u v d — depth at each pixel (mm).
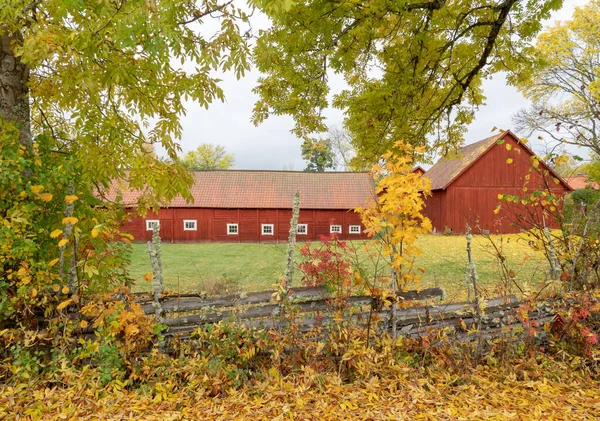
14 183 3543
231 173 28312
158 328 3811
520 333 4301
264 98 6430
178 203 25766
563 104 20562
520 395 3510
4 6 3102
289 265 3965
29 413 3021
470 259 4445
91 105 4582
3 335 3537
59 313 3682
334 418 3057
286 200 26266
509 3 6039
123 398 3318
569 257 4547
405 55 6508
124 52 3852
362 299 4074
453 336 4215
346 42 5820
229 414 3119
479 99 7828
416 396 3381
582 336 4066
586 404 3320
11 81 4207
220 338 3852
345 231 26016
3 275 3703
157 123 4934
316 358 3828
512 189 25562
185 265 14867
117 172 4742
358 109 6469
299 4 5117
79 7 3006
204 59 3441
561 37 20359
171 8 2967
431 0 6082
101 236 4645
